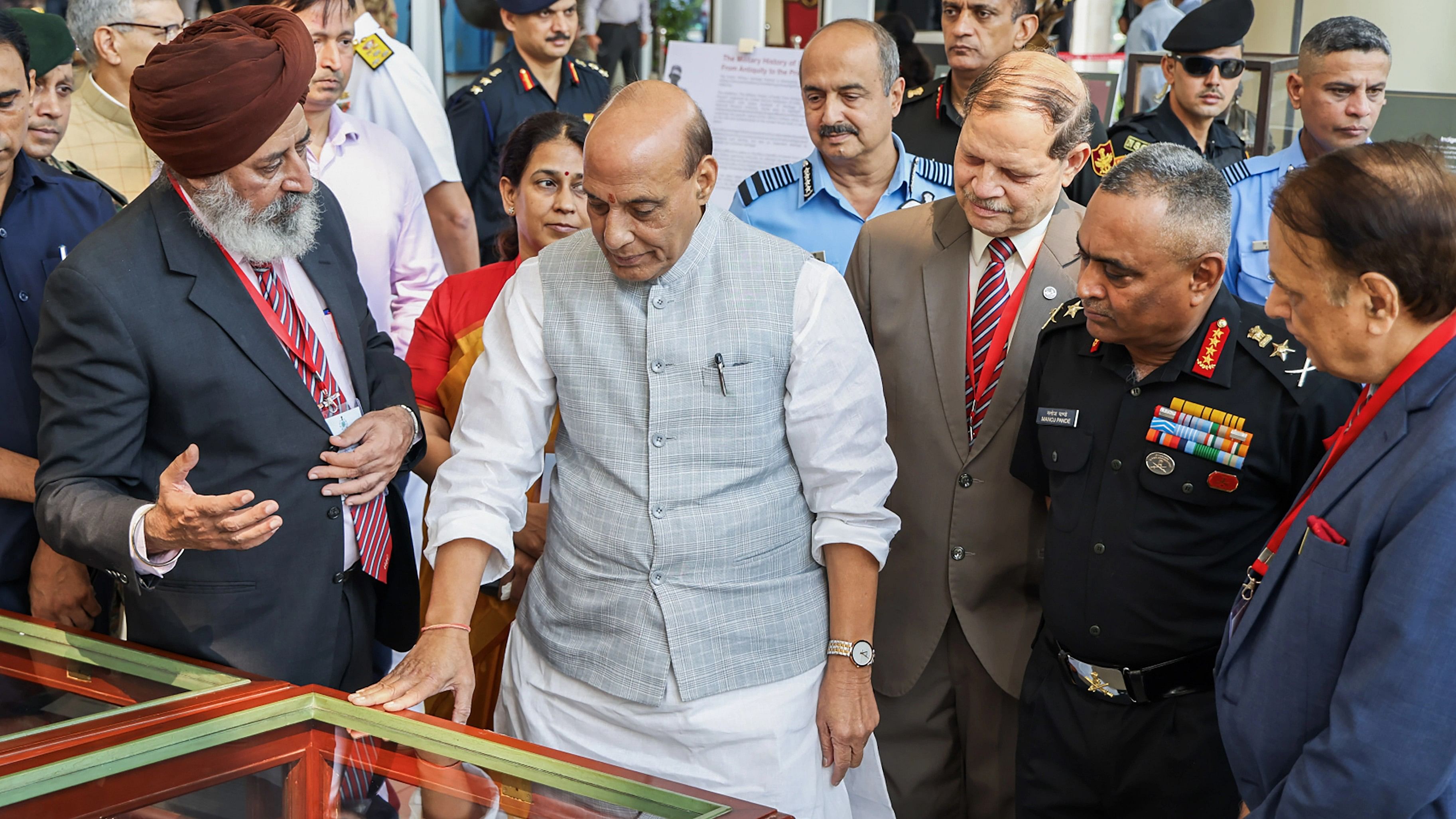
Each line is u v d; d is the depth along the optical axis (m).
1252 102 4.42
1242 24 3.83
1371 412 1.42
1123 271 1.82
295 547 1.89
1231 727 1.56
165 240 1.80
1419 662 1.28
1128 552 1.94
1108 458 1.98
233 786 1.31
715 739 1.77
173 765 1.33
